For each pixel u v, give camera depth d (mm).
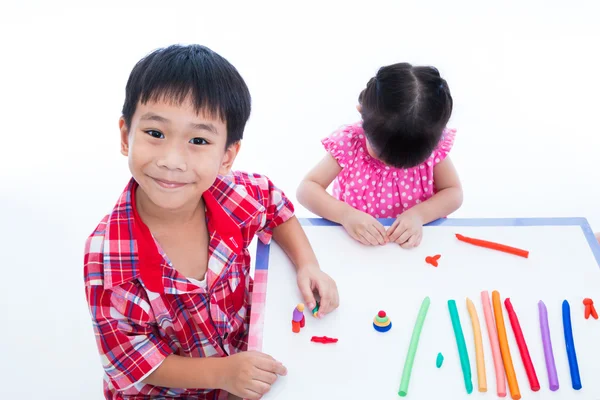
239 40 2453
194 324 960
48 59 2375
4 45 2428
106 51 2400
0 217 1820
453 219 1111
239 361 860
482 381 833
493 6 2617
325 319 928
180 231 958
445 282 985
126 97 843
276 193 1062
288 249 1045
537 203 1881
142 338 901
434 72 1108
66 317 1555
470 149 2082
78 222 1819
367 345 889
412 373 850
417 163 1127
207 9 2578
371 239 1053
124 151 893
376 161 1264
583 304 938
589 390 829
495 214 1844
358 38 2473
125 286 877
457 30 2516
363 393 826
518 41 2477
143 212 944
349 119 2158
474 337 895
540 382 838
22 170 1987
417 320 918
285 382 840
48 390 1402
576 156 2043
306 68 2357
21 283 1635
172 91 796
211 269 948
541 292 962
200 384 889
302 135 2119
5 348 1480
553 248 1038
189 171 836
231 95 846
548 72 2355
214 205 964
